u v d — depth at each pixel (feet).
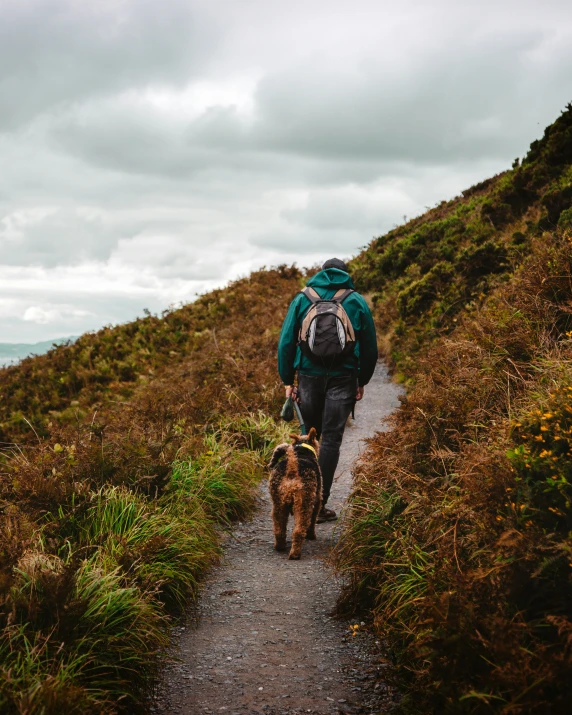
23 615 9.74
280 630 11.83
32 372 56.54
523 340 17.74
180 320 62.44
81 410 46.21
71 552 12.25
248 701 9.40
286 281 74.59
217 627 12.05
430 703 8.16
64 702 7.93
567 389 11.16
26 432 44.50
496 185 60.03
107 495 15.16
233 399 29.71
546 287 19.98
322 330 16.93
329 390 17.30
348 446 26.22
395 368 38.78
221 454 21.13
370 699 9.35
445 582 9.89
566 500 8.63
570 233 23.85
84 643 9.69
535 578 8.10
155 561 13.21
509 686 7.06
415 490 12.97
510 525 8.93
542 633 7.96
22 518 13.46
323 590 13.64
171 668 10.50
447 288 39.19
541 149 50.57
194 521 15.87
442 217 69.87
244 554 16.06
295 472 15.69
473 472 10.73
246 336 48.03
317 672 10.23
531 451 9.88
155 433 20.84
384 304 49.90
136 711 9.16
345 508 15.89
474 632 7.81
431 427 14.94
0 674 8.04
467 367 18.13
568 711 6.49
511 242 37.11
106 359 55.98
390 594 11.42
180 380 39.17
